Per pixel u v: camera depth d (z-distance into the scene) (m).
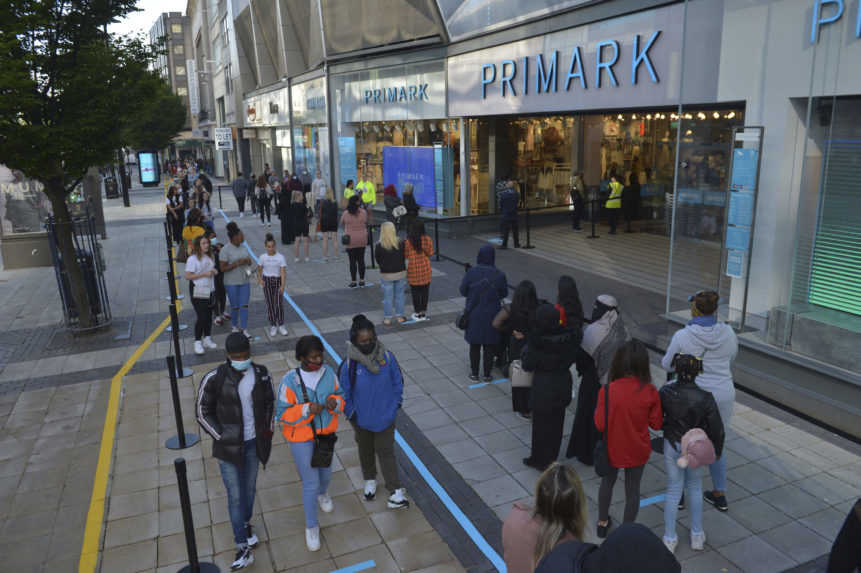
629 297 11.10
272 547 4.96
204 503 5.64
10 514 5.66
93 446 6.86
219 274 10.67
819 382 6.72
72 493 5.98
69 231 10.37
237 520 4.66
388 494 5.67
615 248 15.29
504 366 8.26
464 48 17.08
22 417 7.59
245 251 9.70
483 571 4.64
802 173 7.23
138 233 22.45
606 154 19.41
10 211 16.45
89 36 10.09
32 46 9.50
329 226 15.70
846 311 6.82
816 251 7.09
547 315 5.43
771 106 7.52
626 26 11.64
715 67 8.29
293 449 4.82
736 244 7.99
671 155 17.19
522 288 6.86
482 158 18.69
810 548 4.74
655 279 12.27
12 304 13.05
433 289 12.73
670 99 10.88
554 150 19.53
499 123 18.62
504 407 7.34
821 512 5.19
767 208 7.63
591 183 19.72
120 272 15.66
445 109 18.47
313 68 26.80
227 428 4.60
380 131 22.56
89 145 10.04
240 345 4.59
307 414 4.72
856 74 6.55
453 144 18.77
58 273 10.58
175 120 59.25
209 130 69.19
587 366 5.81
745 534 4.91
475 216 18.19
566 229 18.19
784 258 7.49
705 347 5.05
